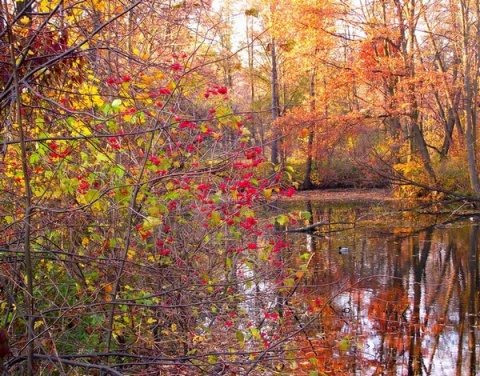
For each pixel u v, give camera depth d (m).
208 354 4.24
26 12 3.84
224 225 5.39
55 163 4.37
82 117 4.29
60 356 3.90
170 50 5.82
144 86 4.54
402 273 12.22
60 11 4.07
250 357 4.64
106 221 5.20
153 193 4.88
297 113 23.05
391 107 22.14
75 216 4.56
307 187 30.08
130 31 4.84
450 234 16.30
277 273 6.33
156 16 5.00
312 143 23.53
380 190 28.08
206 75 5.69
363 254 14.05
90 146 4.26
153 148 4.70
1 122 4.43
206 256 6.02
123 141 5.06
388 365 7.30
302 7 21.42
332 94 22.75
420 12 22.58
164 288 4.98
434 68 24.52
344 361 7.04
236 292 5.99
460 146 23.19
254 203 5.93
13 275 4.36
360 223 18.25
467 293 10.73
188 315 5.19
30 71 3.84
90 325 5.01
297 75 29.20
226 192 5.08
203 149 5.41
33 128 4.58
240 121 4.45
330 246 15.13
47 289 5.02
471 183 19.39
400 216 19.09
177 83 4.39
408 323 8.93
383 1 22.16
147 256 5.36
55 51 4.32
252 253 6.35
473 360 7.61
